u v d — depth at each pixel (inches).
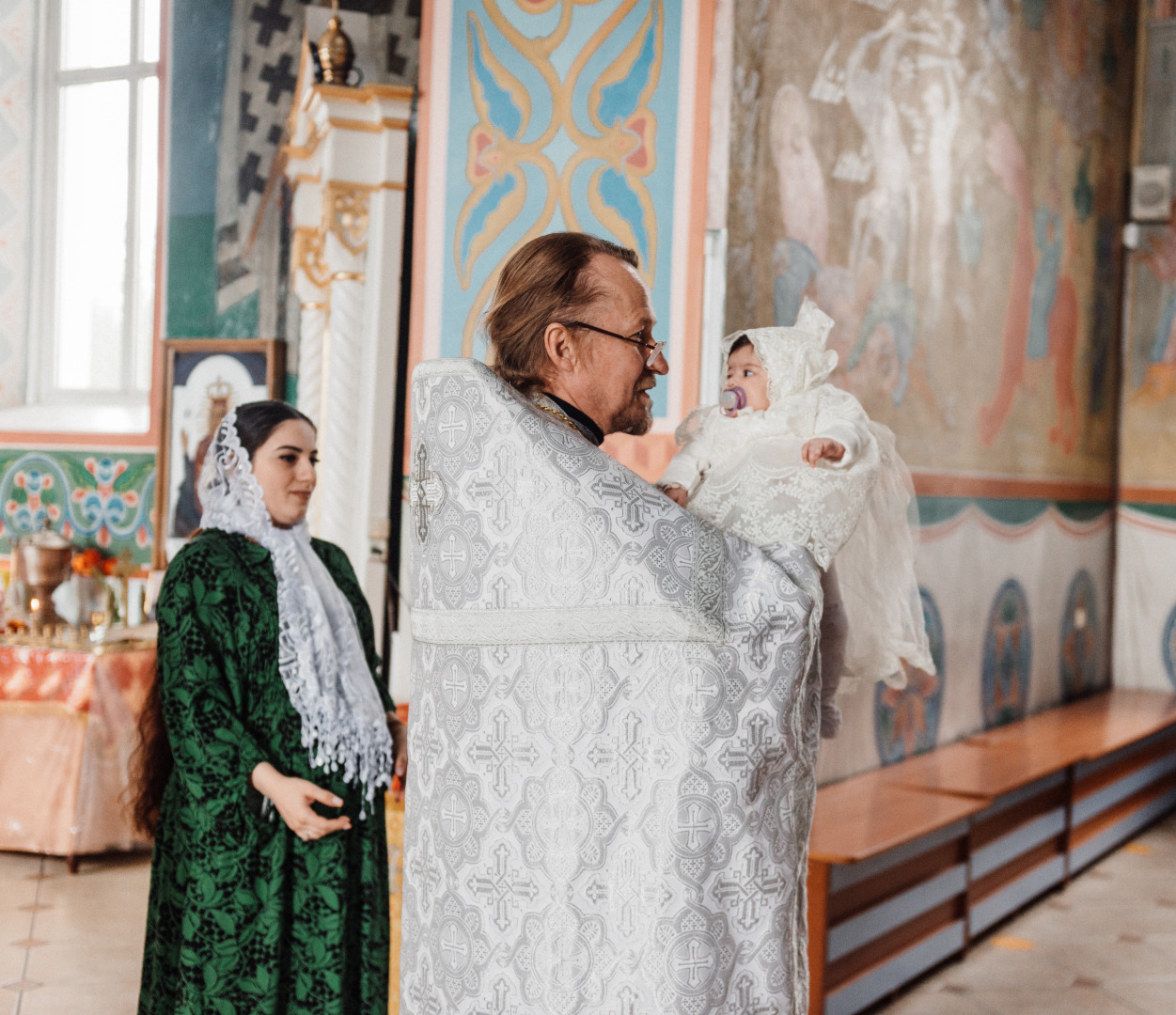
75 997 144.0
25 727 197.9
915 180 215.0
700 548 54.0
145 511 252.2
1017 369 269.7
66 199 278.2
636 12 157.4
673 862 52.4
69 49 278.2
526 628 55.7
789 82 172.6
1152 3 333.4
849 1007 147.8
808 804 57.1
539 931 55.2
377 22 209.9
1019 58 262.1
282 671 92.0
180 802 91.3
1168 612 335.3
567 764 54.7
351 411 186.2
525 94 162.9
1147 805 271.0
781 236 170.9
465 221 166.2
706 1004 52.2
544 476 55.6
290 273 233.3
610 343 60.2
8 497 261.9
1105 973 175.9
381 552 183.8
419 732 60.7
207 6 243.9
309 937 89.7
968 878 178.2
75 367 278.1
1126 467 341.1
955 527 241.1
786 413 64.6
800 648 53.8
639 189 156.5
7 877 192.4
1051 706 297.1
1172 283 334.3
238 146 239.8
